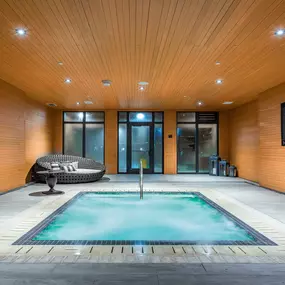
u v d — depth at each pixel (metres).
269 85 6.67
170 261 2.64
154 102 9.30
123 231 4.19
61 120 10.96
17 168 7.18
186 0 2.90
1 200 5.71
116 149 11.02
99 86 6.82
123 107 10.52
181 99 8.67
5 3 2.96
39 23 3.42
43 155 9.64
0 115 6.23
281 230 3.70
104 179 9.21
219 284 2.19
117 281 2.23
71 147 11.14
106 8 3.05
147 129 11.15
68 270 2.43
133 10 3.10
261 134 7.57
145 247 3.03
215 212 5.05
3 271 2.41
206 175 10.57
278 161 6.69
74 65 5.09
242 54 4.49
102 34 3.74
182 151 11.16
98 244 3.12
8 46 4.18
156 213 5.28
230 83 6.45
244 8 3.06
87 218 4.93
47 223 4.01
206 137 11.16
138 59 4.76
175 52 4.42
